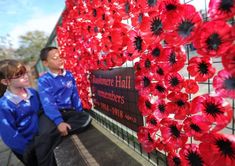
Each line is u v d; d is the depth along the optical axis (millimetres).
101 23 2133
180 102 1211
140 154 1831
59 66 2490
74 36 3252
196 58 1056
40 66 14500
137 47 1494
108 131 2471
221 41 873
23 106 2127
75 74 3504
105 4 2014
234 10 826
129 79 1945
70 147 2096
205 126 1050
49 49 2447
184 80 1172
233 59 852
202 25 960
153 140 1513
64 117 2438
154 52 1329
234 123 1012
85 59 2908
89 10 2424
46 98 2299
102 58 2287
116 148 1982
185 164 1226
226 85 919
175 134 1286
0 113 1971
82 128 2418
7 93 2084
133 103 1946
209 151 1030
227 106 940
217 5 871
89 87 3115
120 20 1723
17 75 2068
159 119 1419
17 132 2041
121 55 1833
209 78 1025
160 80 1331
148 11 1337
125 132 2193
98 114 2902
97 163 1769
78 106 2717
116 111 2293
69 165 1776
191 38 1008
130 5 1543
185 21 1041
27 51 35719
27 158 2100
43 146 2068
